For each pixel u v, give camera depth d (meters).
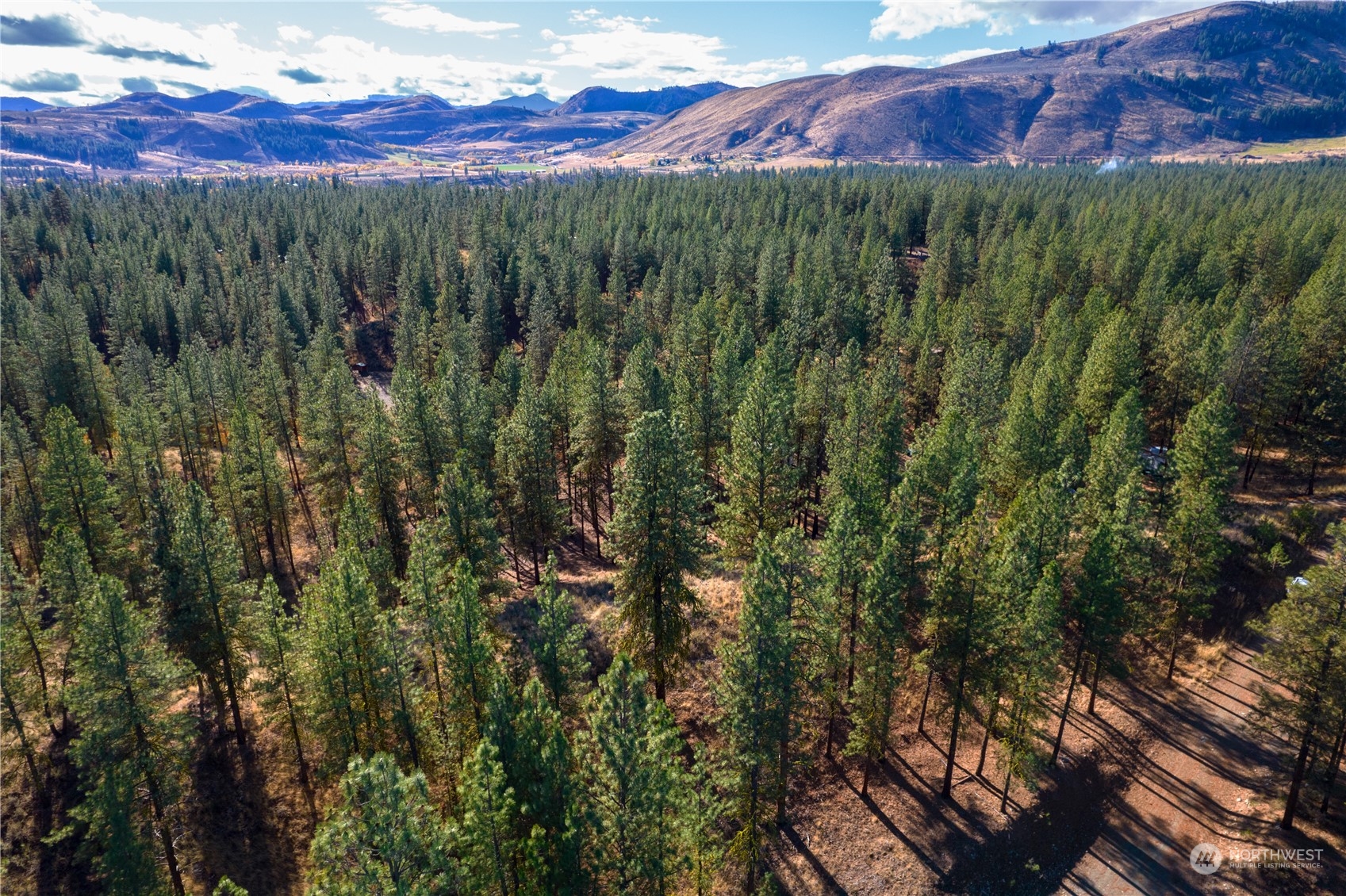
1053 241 96.19
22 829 32.62
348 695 28.88
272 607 32.19
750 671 25.94
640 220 138.62
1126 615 35.72
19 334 84.19
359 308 133.38
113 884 25.12
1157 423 62.88
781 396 49.44
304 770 34.38
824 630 29.62
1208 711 37.66
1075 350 62.59
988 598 29.48
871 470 41.31
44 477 45.34
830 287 89.75
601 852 20.98
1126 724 37.34
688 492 32.66
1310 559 44.41
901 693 39.12
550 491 46.50
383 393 101.44
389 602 39.97
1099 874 30.09
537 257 119.00
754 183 162.62
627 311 91.12
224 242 143.62
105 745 27.58
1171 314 64.69
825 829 31.67
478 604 28.20
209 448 71.88
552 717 22.95
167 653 31.52
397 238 130.00
